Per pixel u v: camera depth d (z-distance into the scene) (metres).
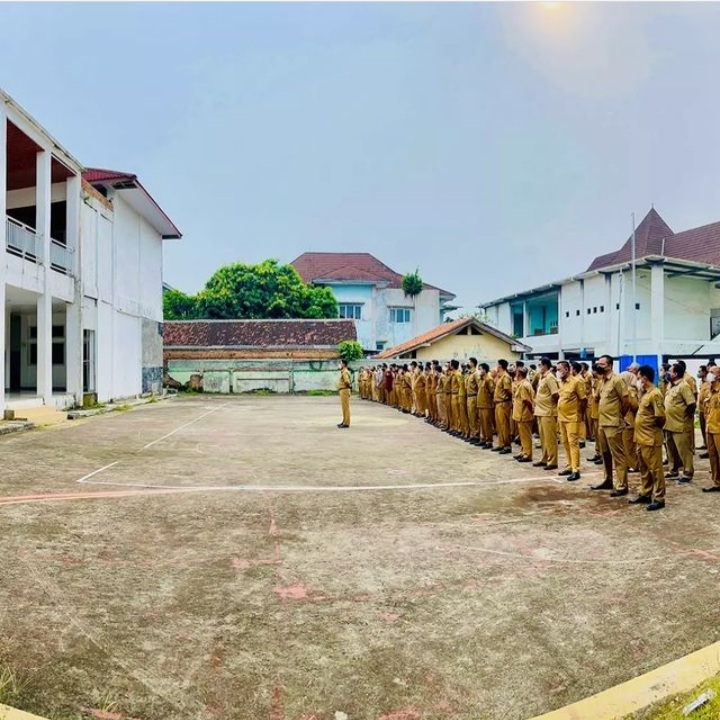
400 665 3.48
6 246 14.41
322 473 8.84
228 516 6.40
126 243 24.22
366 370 29.61
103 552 5.18
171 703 3.08
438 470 9.28
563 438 8.91
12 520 6.00
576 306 34.78
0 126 14.05
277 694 3.18
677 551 5.46
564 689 3.27
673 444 8.95
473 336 31.02
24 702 3.02
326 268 50.25
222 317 40.47
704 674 3.35
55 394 18.30
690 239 34.84
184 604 4.20
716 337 30.08
